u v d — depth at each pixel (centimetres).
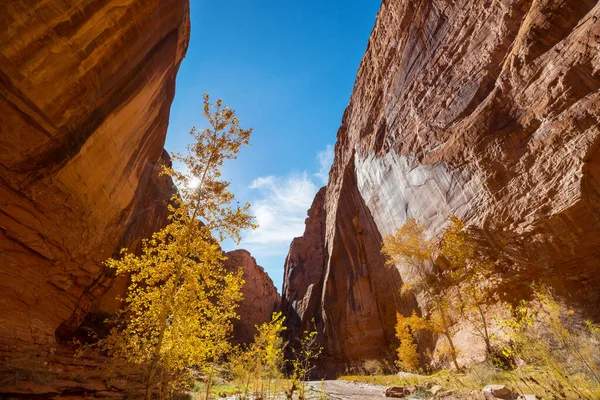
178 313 550
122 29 1190
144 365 547
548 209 1283
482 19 1988
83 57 1034
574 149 1230
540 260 1273
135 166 1761
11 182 948
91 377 776
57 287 1242
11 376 617
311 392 988
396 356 2459
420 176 2278
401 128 2747
